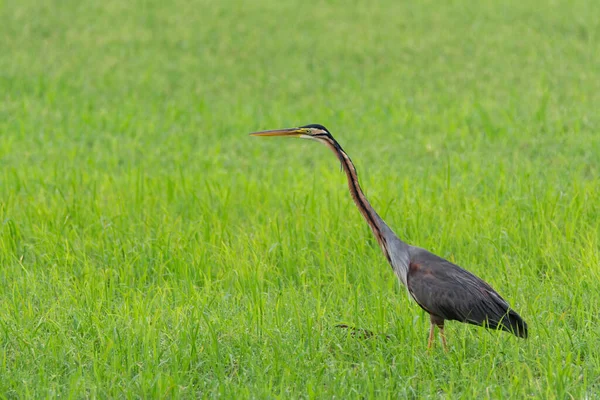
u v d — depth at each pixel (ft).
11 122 75.05
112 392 29.84
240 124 75.25
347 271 41.11
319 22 122.11
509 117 71.05
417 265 33.63
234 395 28.99
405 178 54.85
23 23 119.65
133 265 42.37
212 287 39.83
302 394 29.60
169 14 127.75
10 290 39.52
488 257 41.60
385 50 104.99
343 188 53.42
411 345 33.04
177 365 30.78
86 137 70.85
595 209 47.39
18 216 48.98
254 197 52.39
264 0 136.98
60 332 33.96
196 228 46.01
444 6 130.11
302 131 35.68
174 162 62.64
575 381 29.45
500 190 50.60
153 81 92.84
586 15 117.80
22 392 29.71
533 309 34.63
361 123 74.43
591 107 74.02
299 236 44.93
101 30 117.29
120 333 33.78
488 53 100.78
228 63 101.09
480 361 30.86
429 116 74.02
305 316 35.19
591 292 36.50
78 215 48.93
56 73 95.71
